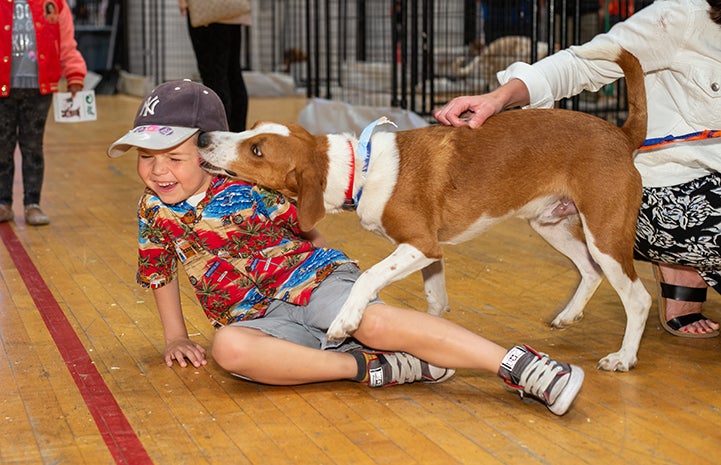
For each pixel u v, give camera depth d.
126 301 3.71
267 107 11.66
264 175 2.70
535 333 3.32
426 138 2.85
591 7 7.75
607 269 2.87
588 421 2.52
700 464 2.26
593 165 2.85
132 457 2.30
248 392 2.74
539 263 4.30
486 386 2.79
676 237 3.10
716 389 2.77
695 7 2.83
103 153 7.90
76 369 2.95
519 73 3.06
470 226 2.88
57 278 4.05
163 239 2.88
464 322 3.44
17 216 5.43
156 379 2.86
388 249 4.59
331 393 2.73
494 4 8.88
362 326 2.66
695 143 3.01
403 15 7.84
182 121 2.71
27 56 5.02
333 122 8.55
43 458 2.30
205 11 6.02
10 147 5.18
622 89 8.80
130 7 14.38
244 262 2.81
